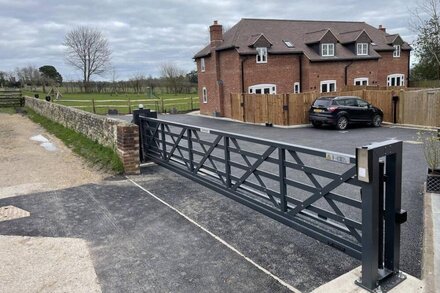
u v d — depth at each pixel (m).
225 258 4.44
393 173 3.52
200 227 5.39
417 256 4.24
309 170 4.30
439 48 24.94
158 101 36.38
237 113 23.08
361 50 27.36
